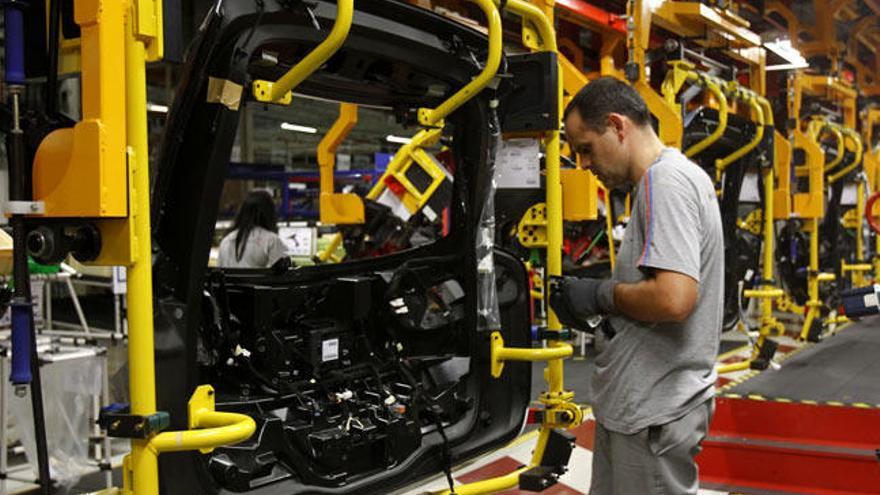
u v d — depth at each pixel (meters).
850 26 9.81
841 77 9.24
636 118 2.50
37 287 5.86
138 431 1.91
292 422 2.56
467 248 3.17
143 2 1.86
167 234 2.11
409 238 6.97
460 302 3.24
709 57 6.92
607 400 2.54
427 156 6.93
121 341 6.55
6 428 4.27
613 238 6.76
